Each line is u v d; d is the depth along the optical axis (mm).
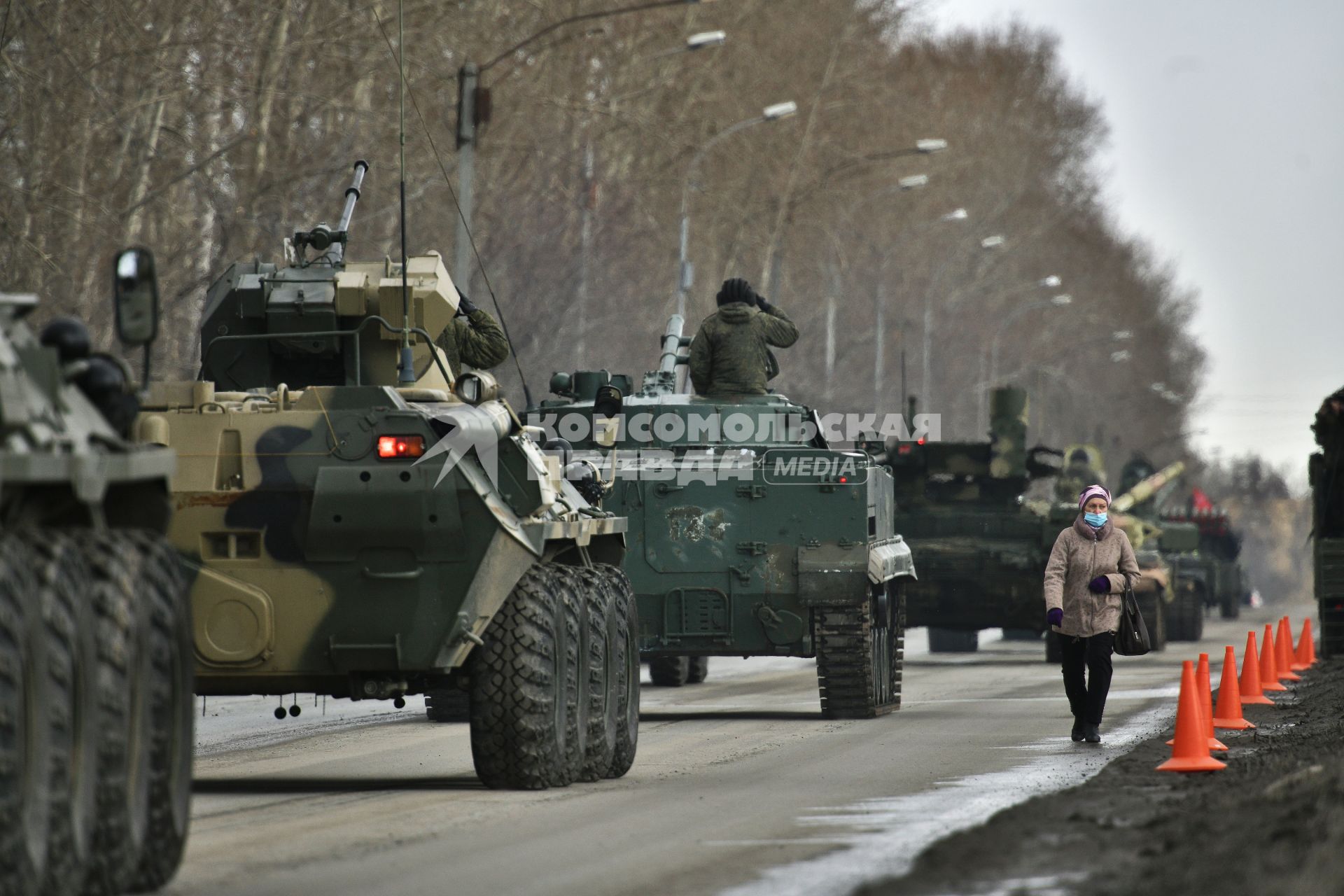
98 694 28906
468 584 44938
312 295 52531
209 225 137125
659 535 75812
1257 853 31297
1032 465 122000
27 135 114875
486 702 45938
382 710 78875
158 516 33406
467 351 58281
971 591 117562
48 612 27312
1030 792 46250
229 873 33469
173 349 132500
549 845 37312
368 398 44719
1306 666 105750
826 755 58125
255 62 135625
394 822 40781
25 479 27266
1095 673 61344
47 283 115000
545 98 181750
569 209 183375
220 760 56656
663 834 38969
